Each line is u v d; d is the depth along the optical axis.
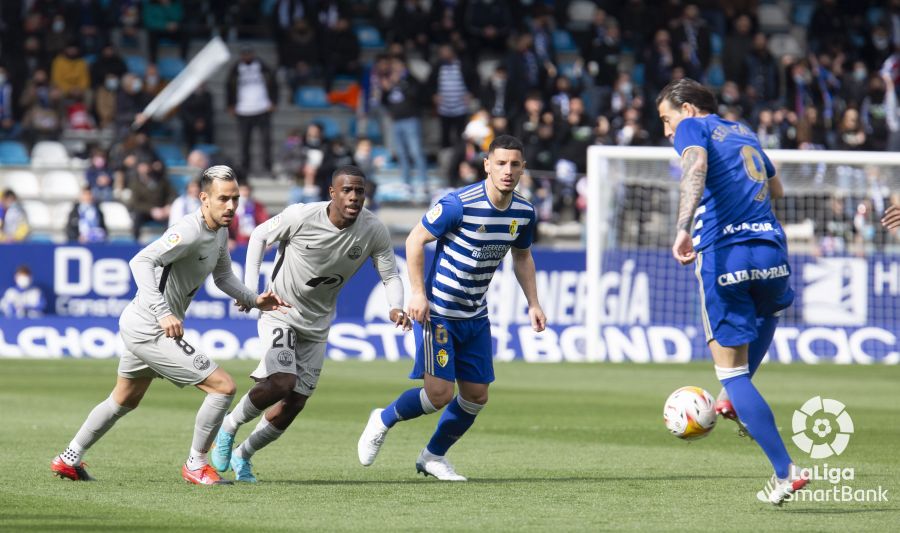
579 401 43.16
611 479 24.97
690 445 31.17
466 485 24.08
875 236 66.38
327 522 19.72
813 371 57.72
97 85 84.69
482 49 88.88
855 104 87.25
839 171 66.06
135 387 24.19
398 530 18.98
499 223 23.84
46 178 82.25
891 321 65.44
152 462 27.36
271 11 90.38
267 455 29.09
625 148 62.12
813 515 20.52
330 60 88.44
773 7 105.94
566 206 78.00
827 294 65.44
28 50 84.75
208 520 19.86
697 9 93.75
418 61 92.75
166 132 87.31
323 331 24.94
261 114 81.50
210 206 23.39
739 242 21.31
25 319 64.25
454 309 24.14
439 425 24.91
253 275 24.58
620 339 64.56
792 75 86.06
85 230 70.62
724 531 18.94
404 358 64.94
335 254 24.17
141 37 93.31
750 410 20.77
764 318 22.95
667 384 50.47
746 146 21.62
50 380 50.50
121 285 66.50
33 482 24.05
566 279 66.00
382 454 29.39
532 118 78.50
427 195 80.62
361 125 89.19
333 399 43.59
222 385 23.47
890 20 96.12
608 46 85.56
